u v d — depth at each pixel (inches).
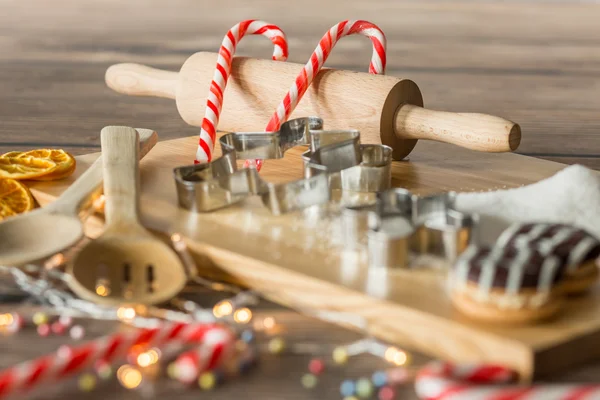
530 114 54.1
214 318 31.5
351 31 43.0
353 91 41.0
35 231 34.4
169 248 33.2
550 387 27.9
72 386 29.3
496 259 30.0
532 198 34.5
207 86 44.1
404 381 29.5
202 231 34.8
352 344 30.9
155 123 52.2
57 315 32.1
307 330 31.5
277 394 29.1
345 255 33.3
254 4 117.1
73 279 32.0
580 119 53.0
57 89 59.7
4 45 78.7
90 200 36.1
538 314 29.7
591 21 100.3
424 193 38.7
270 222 35.5
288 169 41.0
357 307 31.3
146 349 29.9
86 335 31.2
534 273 29.5
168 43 80.9
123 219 34.0
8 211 37.3
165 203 37.0
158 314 31.9
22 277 33.3
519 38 86.5
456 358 30.0
